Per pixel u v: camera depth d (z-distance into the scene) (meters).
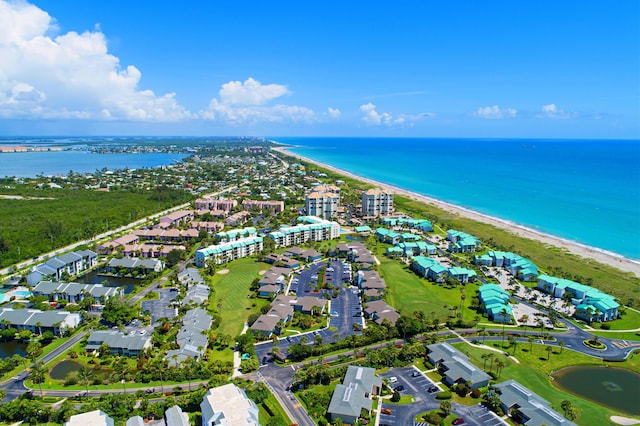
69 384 126.44
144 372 131.00
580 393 127.50
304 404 118.44
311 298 185.12
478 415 115.00
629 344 157.38
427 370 137.00
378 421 111.69
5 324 157.62
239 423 100.12
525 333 164.38
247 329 161.00
